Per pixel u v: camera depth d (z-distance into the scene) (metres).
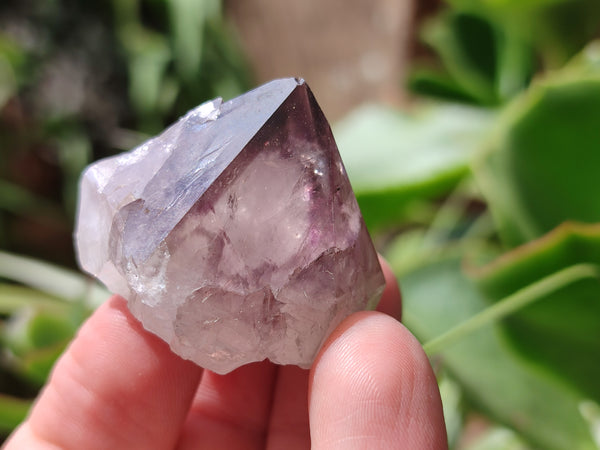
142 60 0.29
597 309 0.12
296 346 0.10
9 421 0.16
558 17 0.17
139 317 0.10
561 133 0.12
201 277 0.09
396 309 0.12
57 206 0.28
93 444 0.11
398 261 0.21
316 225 0.10
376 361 0.09
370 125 0.19
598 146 0.12
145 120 0.29
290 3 0.31
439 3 0.25
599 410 0.16
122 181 0.10
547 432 0.15
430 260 0.17
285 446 0.12
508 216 0.14
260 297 0.09
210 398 0.12
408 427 0.09
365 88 0.29
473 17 0.21
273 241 0.09
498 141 0.13
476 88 0.21
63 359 0.11
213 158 0.10
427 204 0.23
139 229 0.10
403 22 0.27
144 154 0.10
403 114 0.20
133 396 0.11
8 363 0.22
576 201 0.13
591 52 0.19
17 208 0.27
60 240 0.28
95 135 0.28
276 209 0.10
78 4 0.29
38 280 0.21
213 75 0.31
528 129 0.13
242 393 0.12
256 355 0.10
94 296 0.19
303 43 0.31
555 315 0.13
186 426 0.12
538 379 0.15
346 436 0.09
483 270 0.13
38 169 0.28
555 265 0.12
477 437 0.19
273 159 0.09
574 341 0.13
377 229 0.20
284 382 0.12
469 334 0.16
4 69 0.27
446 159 0.17
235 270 0.09
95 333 0.11
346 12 0.30
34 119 0.28
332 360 0.09
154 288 0.09
